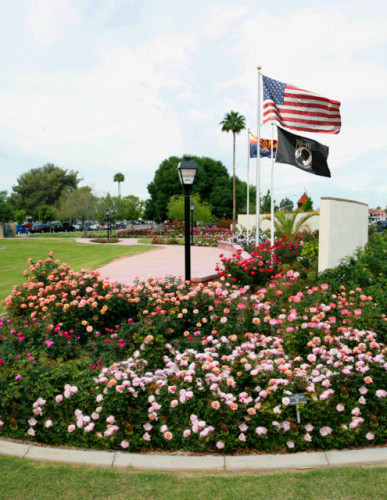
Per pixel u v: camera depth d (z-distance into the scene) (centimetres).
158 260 1638
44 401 348
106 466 313
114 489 281
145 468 310
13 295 720
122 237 3812
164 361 447
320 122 1159
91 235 3931
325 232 885
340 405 332
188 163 737
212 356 428
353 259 977
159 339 469
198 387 347
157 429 339
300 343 462
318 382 355
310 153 1170
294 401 327
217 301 590
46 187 7700
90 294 685
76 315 619
